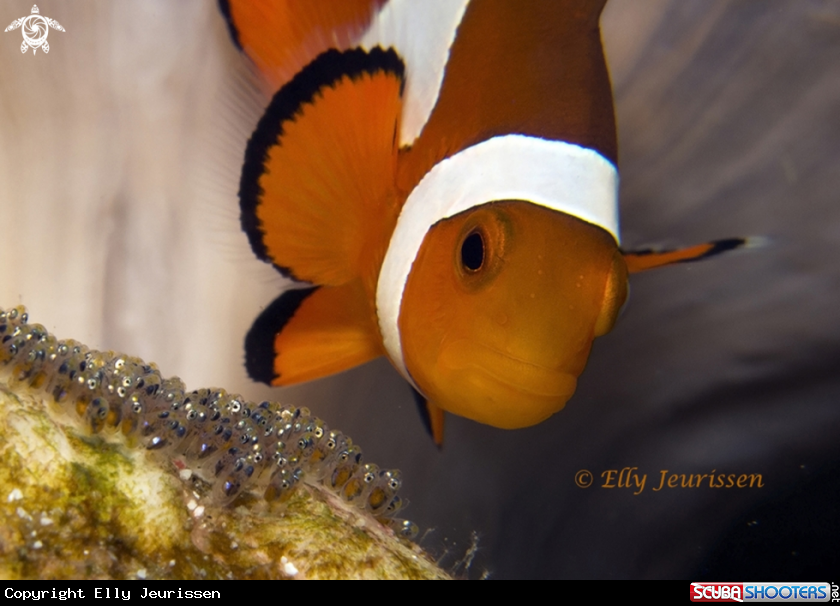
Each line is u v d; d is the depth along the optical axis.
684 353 0.19
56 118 0.18
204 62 0.18
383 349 0.16
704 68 0.18
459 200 0.15
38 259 0.18
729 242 0.16
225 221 0.17
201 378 0.18
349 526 0.15
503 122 0.15
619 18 0.18
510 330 0.15
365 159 0.16
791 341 0.19
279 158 0.16
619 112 0.18
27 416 0.14
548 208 0.15
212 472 0.14
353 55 0.16
